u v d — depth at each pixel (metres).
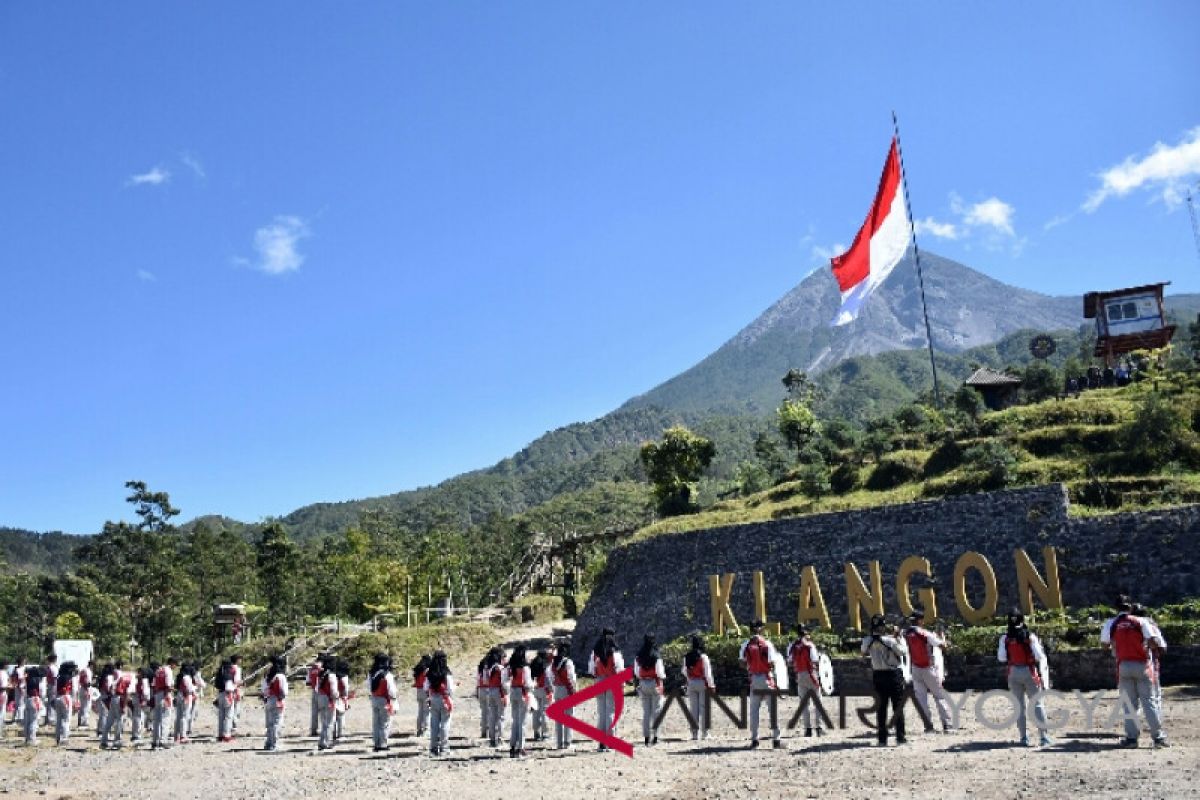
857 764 14.80
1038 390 57.94
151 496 98.50
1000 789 11.91
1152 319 61.53
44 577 93.38
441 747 21.61
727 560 37.84
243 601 93.94
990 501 32.47
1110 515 29.92
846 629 32.56
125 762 24.19
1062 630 25.72
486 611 59.91
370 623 58.66
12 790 19.88
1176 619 25.17
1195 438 37.91
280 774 20.02
